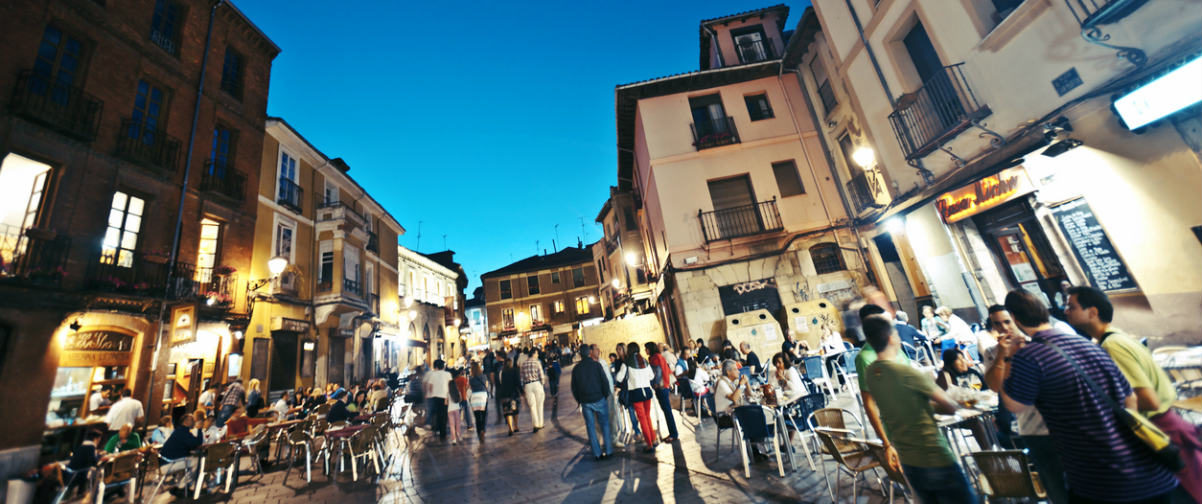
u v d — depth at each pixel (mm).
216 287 12023
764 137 15258
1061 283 7402
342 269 17219
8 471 7441
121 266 10031
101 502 6000
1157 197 5863
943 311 8344
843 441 4355
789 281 13695
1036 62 7035
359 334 19031
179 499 6605
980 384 4781
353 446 6949
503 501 5164
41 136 8891
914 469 2453
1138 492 1855
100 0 10492
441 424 9875
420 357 28328
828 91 14102
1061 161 6922
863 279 13438
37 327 8242
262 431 8375
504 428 10562
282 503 6020
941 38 8664
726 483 4844
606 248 34031
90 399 8984
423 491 5902
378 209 23906
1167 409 2098
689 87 15828
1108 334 2406
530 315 43594
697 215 14555
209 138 12914
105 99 10250
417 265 30594
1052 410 2086
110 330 9523
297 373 15039
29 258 8273
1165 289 5891
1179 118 5578
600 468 6074
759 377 7418
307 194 17438
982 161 8273
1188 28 5285
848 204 13992
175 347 10641
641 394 6824
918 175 9812
